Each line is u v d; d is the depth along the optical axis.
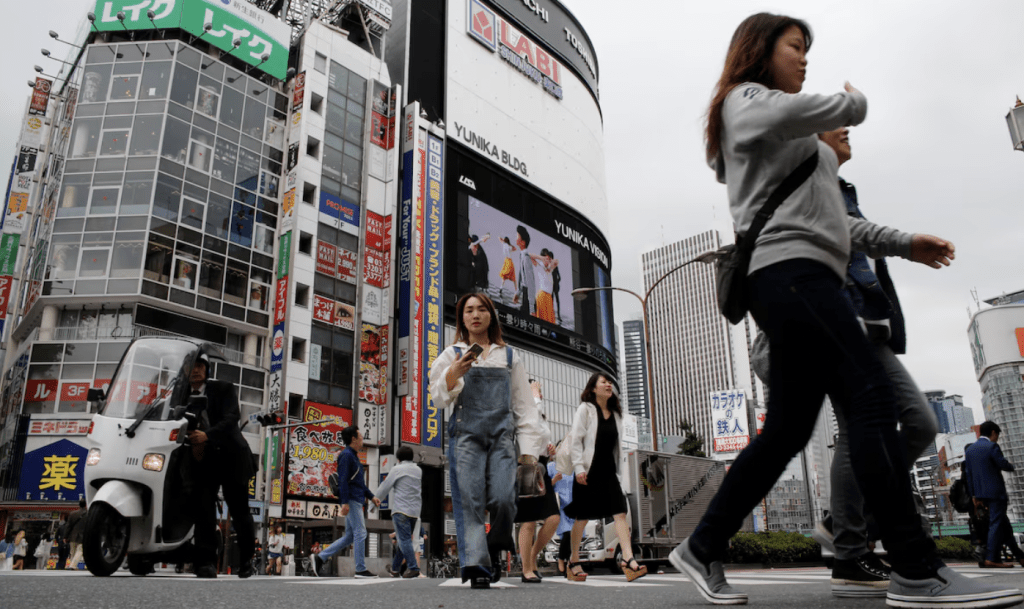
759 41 2.34
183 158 31.81
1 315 33.28
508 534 3.53
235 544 18.75
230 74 34.59
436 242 39.56
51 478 26.34
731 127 2.24
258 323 33.00
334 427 33.19
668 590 3.26
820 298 2.03
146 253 29.58
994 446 7.13
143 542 5.05
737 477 2.26
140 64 32.38
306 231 35.03
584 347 51.78
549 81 57.03
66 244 29.58
